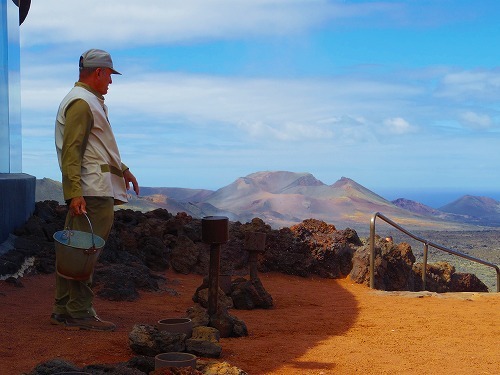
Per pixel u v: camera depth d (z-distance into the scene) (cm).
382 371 558
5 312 756
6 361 536
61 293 704
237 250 1299
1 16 1270
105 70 724
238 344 647
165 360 503
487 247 5534
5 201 1060
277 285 1177
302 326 766
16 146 1477
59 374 436
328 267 1288
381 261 1256
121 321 754
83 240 688
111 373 472
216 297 700
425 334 726
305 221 1384
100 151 709
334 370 557
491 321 809
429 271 1509
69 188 684
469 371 566
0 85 1274
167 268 1216
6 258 964
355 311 890
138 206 5366
